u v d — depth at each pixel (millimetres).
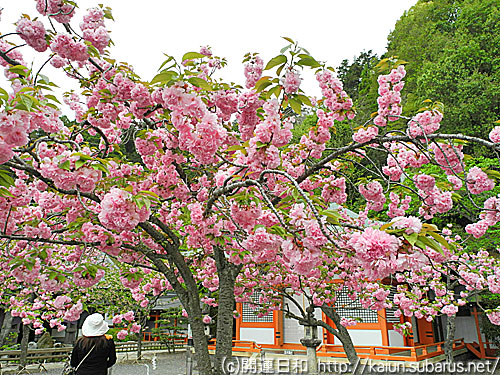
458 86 14570
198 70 3465
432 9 22312
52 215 3766
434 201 3518
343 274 6008
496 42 15555
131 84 2836
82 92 3232
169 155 3549
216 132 2314
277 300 7168
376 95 19438
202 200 3783
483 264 7527
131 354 14656
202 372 3076
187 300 3320
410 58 20734
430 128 3141
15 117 1863
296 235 1939
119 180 3340
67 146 2988
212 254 3939
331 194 4062
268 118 2213
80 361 3617
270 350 11953
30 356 10727
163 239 3303
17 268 3146
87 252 3789
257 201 2322
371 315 10695
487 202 3121
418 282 7246
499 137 2545
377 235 1634
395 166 4016
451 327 8250
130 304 11320
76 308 5219
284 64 2158
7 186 2254
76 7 2764
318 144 3668
